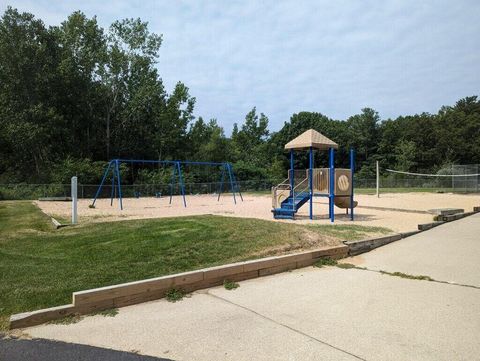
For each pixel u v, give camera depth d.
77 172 36.69
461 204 22.67
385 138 69.19
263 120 79.94
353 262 7.99
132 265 6.58
